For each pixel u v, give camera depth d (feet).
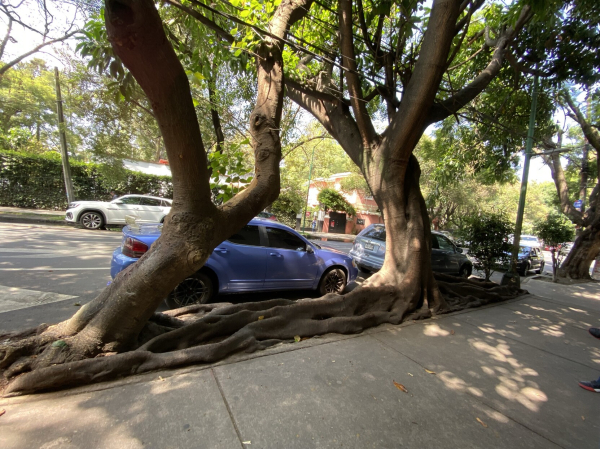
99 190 58.59
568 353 13.74
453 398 9.37
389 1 15.29
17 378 7.77
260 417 7.70
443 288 20.67
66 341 8.70
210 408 7.86
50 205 55.06
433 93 15.89
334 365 10.63
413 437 7.52
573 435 8.18
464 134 34.37
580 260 36.52
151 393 8.23
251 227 17.48
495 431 8.05
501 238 25.70
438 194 32.81
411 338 13.71
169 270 9.00
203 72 14.10
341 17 16.67
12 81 71.67
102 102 38.29
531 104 28.25
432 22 15.23
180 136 8.25
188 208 9.18
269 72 12.59
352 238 82.02
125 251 14.84
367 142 18.76
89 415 7.23
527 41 25.49
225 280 16.12
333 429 7.52
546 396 10.00
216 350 10.14
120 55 6.76
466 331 15.28
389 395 9.18
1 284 16.76
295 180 73.20
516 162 37.01
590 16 22.90
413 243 17.21
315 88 20.76
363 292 15.39
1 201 52.11
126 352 9.11
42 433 6.57
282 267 17.89
